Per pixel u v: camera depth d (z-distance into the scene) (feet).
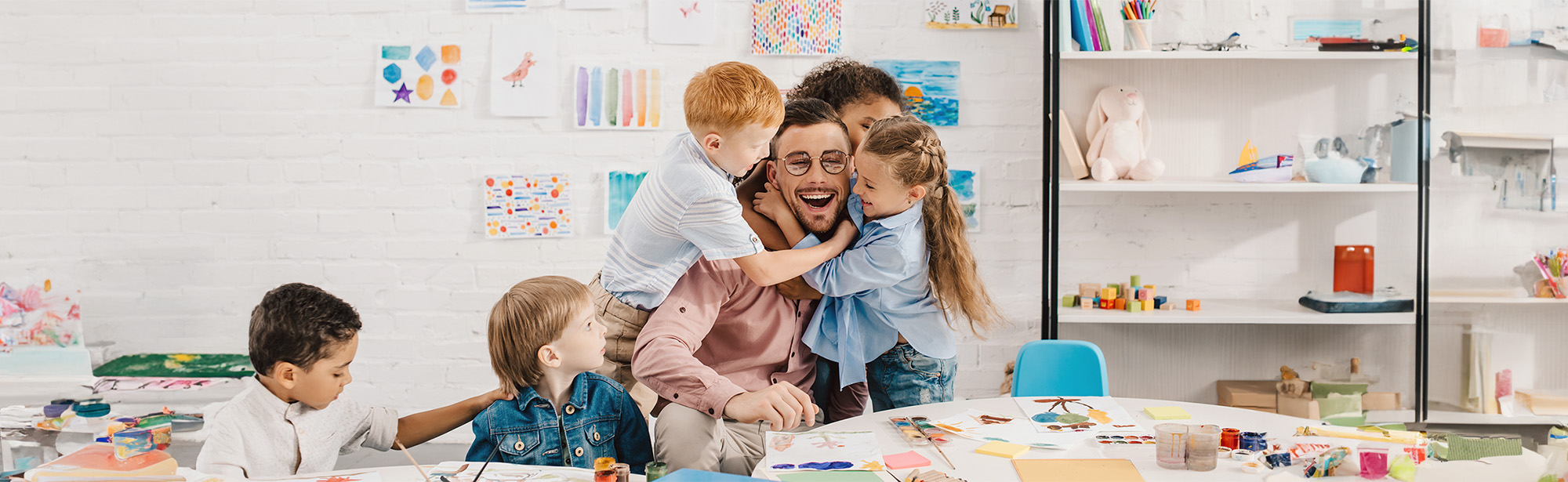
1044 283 7.97
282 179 8.86
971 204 8.69
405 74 8.77
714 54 8.71
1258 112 8.36
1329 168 7.83
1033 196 8.70
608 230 8.79
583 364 5.01
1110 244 8.77
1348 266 8.23
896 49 8.64
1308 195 8.54
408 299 8.91
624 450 5.19
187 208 8.86
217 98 8.80
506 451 4.91
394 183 8.85
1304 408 7.91
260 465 4.47
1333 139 8.27
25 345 7.59
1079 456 4.04
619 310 5.72
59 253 8.86
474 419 5.32
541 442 4.94
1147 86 8.38
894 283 5.74
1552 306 7.80
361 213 8.87
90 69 8.78
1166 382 8.55
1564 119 7.69
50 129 8.79
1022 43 8.64
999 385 8.83
